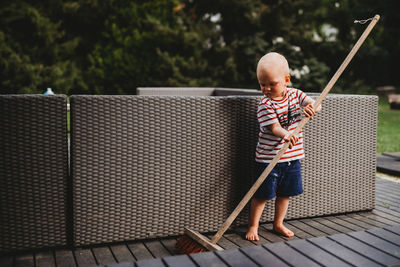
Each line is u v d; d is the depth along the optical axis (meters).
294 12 13.89
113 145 2.22
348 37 15.89
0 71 11.98
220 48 13.09
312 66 12.31
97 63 12.97
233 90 4.93
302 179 2.71
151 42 12.85
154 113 2.29
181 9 13.32
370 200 2.96
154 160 2.31
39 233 2.18
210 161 2.44
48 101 2.11
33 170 2.13
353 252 1.75
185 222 2.42
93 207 2.23
